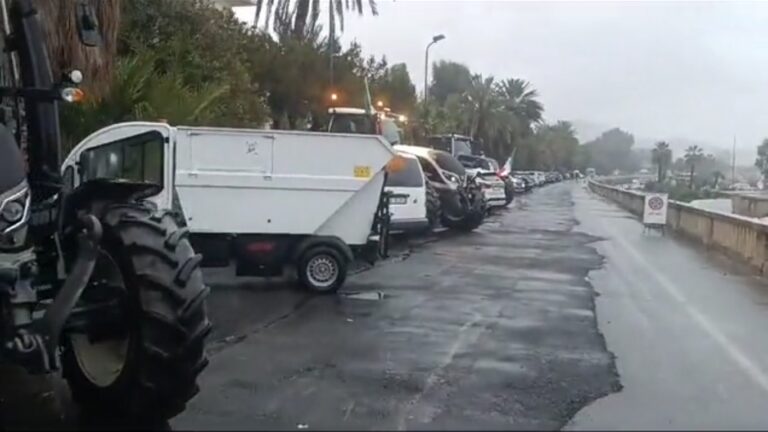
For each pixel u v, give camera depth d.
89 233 4.96
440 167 24.36
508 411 6.15
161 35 20.52
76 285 4.85
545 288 12.88
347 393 6.53
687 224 24.69
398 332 9.12
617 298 12.14
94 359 5.53
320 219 11.88
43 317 4.79
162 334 5.09
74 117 13.36
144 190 5.68
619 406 6.39
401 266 15.39
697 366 7.93
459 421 5.76
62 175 5.98
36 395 6.03
